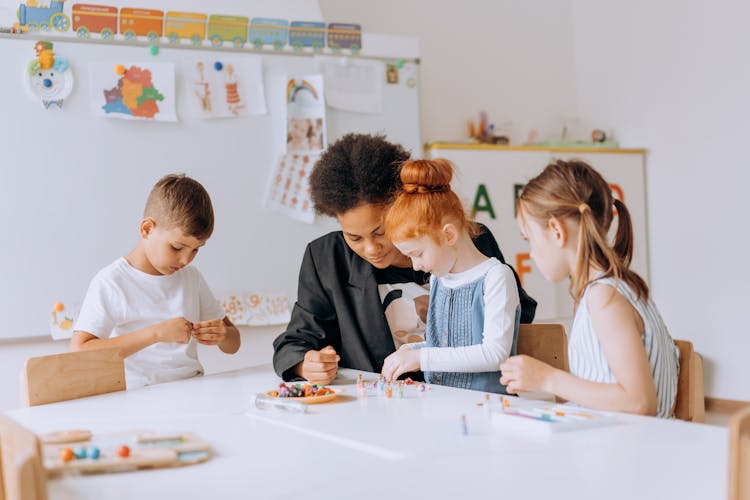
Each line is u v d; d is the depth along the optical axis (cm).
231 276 280
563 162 122
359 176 145
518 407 110
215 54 279
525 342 153
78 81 259
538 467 80
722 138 339
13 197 251
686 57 352
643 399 106
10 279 250
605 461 81
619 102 382
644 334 113
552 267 120
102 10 262
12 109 251
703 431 93
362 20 337
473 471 79
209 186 278
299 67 293
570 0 402
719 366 344
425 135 352
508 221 339
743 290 333
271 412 114
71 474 82
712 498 69
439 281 149
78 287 258
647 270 371
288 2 294
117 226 264
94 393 138
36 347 254
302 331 162
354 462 84
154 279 183
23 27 252
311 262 167
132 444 91
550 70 392
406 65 313
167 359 183
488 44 372
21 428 80
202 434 101
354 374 153
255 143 285
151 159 269
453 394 124
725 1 335
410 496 72
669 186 363
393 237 138
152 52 269
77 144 259
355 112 303
